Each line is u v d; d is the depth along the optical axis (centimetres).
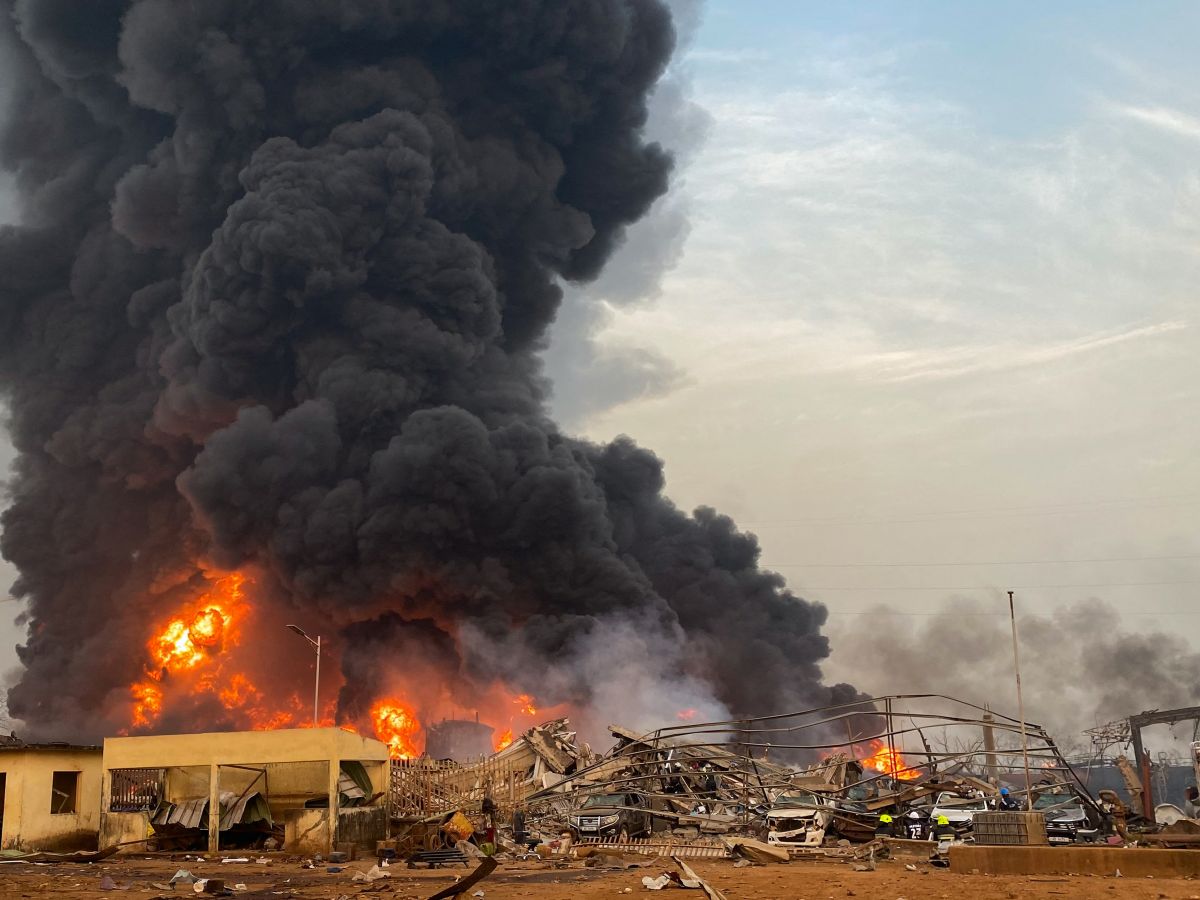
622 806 4056
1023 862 2539
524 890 2317
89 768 3831
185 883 2492
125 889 2400
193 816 3566
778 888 2277
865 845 3378
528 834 3916
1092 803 3666
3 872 2925
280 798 3747
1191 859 2362
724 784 4428
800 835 3556
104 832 3619
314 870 2981
